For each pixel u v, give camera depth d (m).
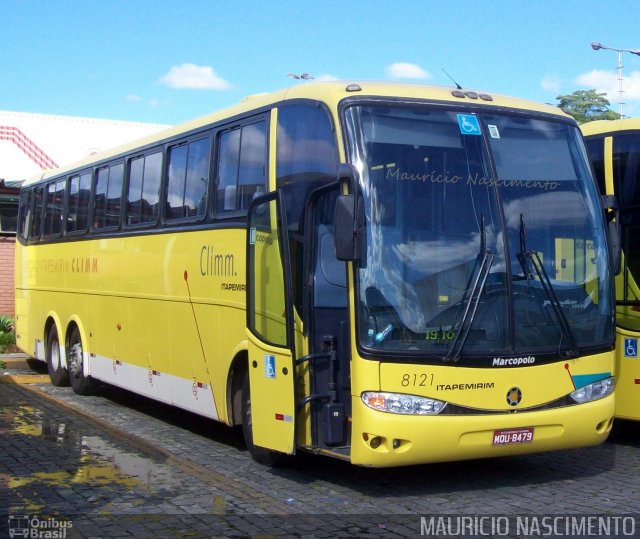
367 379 7.14
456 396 7.32
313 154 8.02
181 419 12.14
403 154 7.61
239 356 9.13
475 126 7.98
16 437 10.48
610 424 8.16
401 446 7.16
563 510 7.33
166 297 10.90
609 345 8.16
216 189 9.81
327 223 7.93
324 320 7.93
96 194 13.62
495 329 7.54
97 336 13.37
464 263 7.54
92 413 12.61
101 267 13.16
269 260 8.31
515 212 7.88
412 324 7.28
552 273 7.94
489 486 8.16
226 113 9.83
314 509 7.35
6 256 21.98
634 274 9.80
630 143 10.05
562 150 8.41
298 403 7.89
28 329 16.95
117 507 7.38
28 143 30.72
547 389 7.69
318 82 8.34
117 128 32.31
